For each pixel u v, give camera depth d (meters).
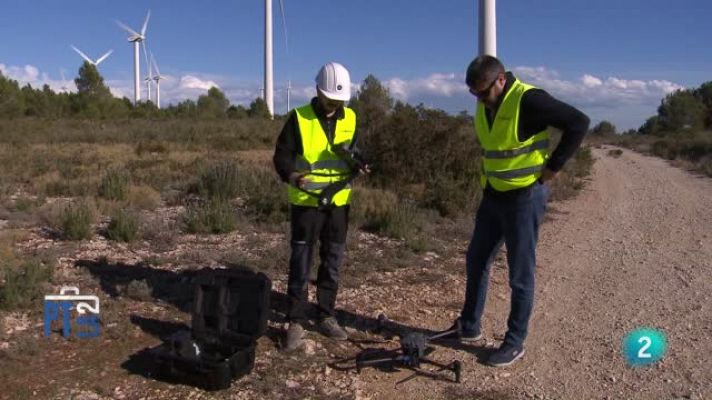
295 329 4.52
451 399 3.95
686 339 5.04
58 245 7.14
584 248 8.67
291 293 4.59
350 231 8.29
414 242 7.78
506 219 4.31
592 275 7.14
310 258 4.61
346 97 4.34
